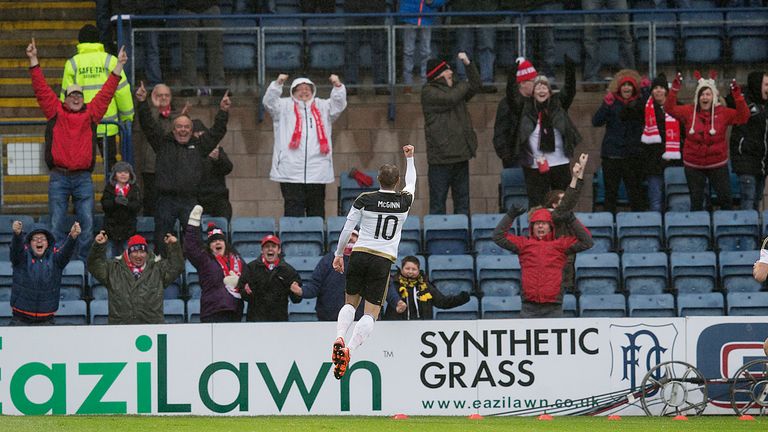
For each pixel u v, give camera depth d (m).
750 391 43.50
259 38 64.25
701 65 66.25
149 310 48.44
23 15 68.75
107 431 37.47
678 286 56.12
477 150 64.88
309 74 65.44
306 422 40.59
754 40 66.25
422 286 48.19
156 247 56.34
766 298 53.38
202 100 64.88
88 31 60.50
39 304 48.78
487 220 58.69
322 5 66.44
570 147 58.91
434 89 59.06
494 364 44.06
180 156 56.34
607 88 63.09
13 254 48.34
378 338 44.00
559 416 43.78
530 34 65.00
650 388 43.88
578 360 44.09
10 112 66.62
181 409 43.84
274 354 43.91
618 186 60.91
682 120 58.72
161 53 64.38
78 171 56.00
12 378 43.91
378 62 65.00
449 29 65.38
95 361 43.91
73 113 55.66
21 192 63.00
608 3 65.94
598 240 58.12
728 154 64.62
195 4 65.12
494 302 53.12
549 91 58.72
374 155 65.12
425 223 58.56
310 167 58.88
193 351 43.91
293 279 48.09
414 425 39.66
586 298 53.69
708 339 44.09
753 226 58.34
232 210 64.81
